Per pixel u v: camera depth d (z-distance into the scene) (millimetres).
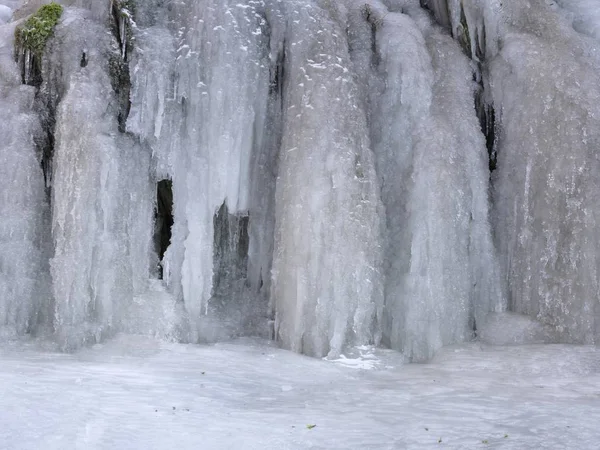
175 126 9711
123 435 5180
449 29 11242
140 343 8805
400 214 9820
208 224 9617
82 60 10008
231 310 10125
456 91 10367
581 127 9641
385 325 9438
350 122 9602
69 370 7305
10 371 7070
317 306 8922
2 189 9375
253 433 5414
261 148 10016
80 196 9000
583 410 6332
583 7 11523
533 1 10914
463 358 8617
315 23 10125
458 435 5508
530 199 9758
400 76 10250
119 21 10086
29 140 9727
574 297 9164
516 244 9789
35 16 10281
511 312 9648
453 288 9352
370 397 6879
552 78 10000
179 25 10031
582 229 9234
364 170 9484
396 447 5184
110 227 9281
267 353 8750
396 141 10148
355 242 9102
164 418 5699
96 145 9219
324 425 5730
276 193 9516
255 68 9922
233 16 9953
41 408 5695
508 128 10234
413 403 6641
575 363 8188
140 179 9625
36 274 9297
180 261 9609
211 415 5898
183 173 9664
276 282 9266
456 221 9516
